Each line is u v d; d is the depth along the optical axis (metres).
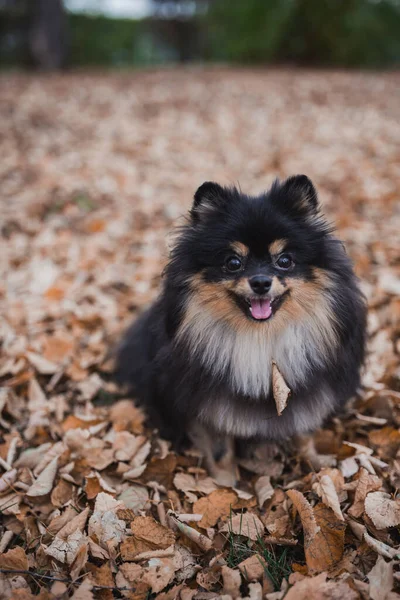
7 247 1.15
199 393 0.66
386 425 0.74
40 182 1.46
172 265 0.66
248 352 0.65
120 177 1.50
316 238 0.64
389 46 3.56
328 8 3.33
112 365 0.86
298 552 0.61
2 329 0.92
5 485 0.67
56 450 0.71
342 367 0.67
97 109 2.24
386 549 0.58
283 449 0.72
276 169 1.54
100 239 1.19
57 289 1.02
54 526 0.63
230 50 3.79
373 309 0.92
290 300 0.64
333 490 0.64
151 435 0.76
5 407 0.78
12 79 3.03
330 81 2.85
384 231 1.14
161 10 4.74
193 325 0.65
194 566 0.60
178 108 2.28
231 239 0.63
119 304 1.00
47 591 0.56
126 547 0.61
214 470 0.70
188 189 1.44
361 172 1.45
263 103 2.35
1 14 3.57
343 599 0.54
